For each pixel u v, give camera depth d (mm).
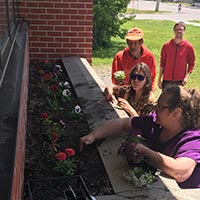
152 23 21031
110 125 2744
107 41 11766
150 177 2152
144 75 3424
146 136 2738
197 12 32844
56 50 5867
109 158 2471
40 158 2488
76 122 3160
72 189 2006
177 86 2572
